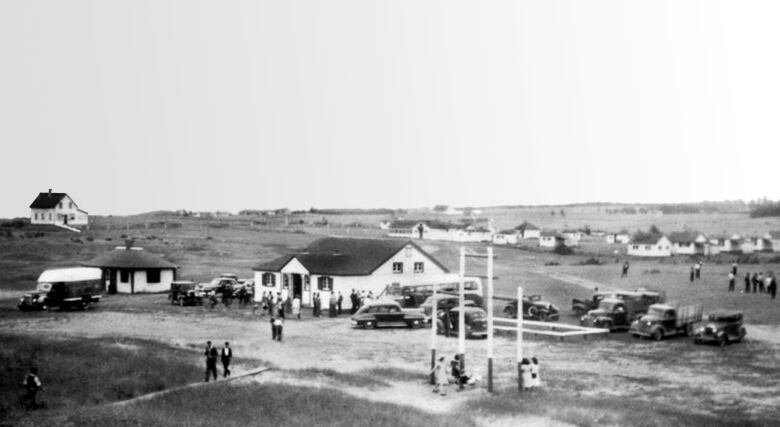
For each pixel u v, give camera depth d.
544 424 27.62
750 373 36.69
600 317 50.28
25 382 27.94
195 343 43.62
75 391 30.05
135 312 59.25
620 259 122.50
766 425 27.09
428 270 66.12
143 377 32.88
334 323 54.75
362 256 65.12
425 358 41.06
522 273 93.00
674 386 34.06
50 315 55.81
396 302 53.94
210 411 27.56
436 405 30.70
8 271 89.81
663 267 101.38
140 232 155.50
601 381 35.28
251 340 45.91
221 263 106.50
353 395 31.64
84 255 107.44
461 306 34.56
